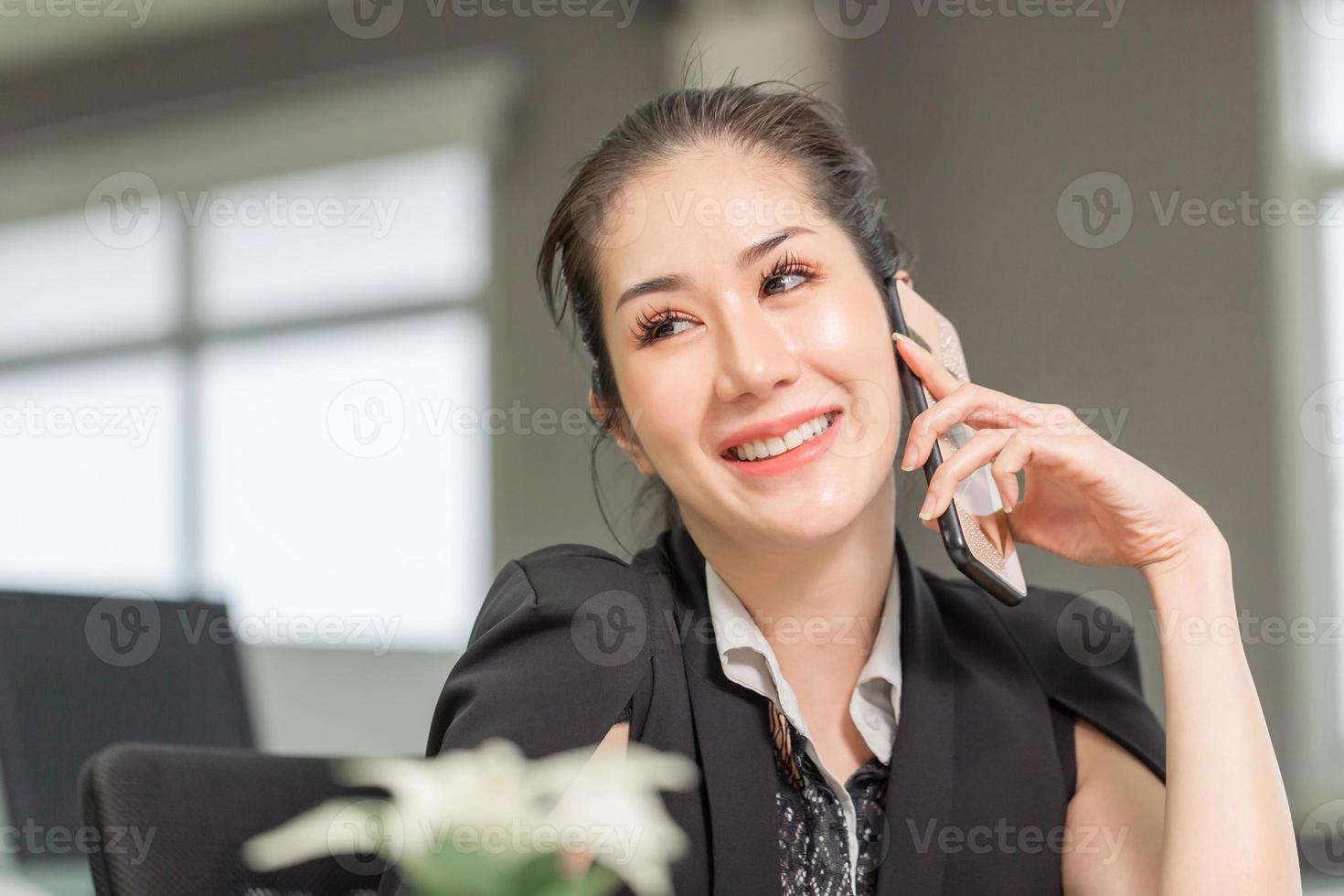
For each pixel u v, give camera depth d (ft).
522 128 22.66
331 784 4.31
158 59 24.91
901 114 19.98
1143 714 4.57
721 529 4.24
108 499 23.98
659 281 4.20
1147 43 18.70
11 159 25.52
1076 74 19.06
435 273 22.88
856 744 4.39
